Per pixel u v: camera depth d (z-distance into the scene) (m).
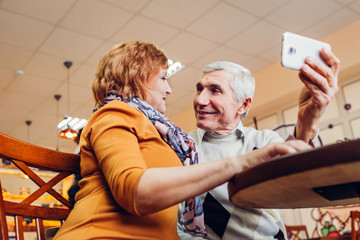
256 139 1.41
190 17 4.33
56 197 1.06
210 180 0.68
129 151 0.75
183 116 7.18
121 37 4.66
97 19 4.27
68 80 5.74
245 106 1.43
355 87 5.12
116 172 0.71
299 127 1.08
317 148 0.57
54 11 4.10
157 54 1.09
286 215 5.69
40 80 5.70
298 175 0.58
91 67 5.38
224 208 1.28
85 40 4.70
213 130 1.41
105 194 0.83
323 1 4.24
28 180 8.85
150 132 0.91
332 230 4.96
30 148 1.01
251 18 4.43
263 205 0.82
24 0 3.90
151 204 0.67
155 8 4.13
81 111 6.98
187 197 0.67
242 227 1.26
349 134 5.12
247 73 1.42
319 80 0.91
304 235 5.34
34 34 4.52
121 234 0.77
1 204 0.79
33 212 0.98
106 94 1.02
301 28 4.75
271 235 1.29
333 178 0.60
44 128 7.80
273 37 4.88
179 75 5.81
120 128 0.82
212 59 5.37
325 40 5.05
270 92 5.71
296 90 5.36
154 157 0.88
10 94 6.12
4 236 0.76
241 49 5.15
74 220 0.81
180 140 1.03
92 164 0.87
